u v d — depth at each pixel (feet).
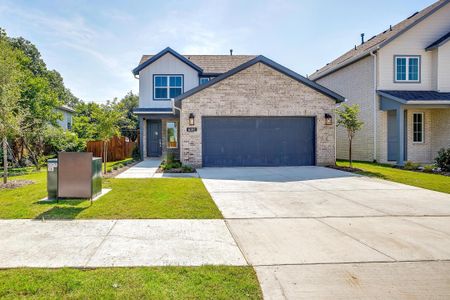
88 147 62.95
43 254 12.82
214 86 44.98
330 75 67.26
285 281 10.66
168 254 12.94
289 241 14.67
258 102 45.50
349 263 12.15
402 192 26.86
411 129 53.57
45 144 57.26
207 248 13.70
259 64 45.37
